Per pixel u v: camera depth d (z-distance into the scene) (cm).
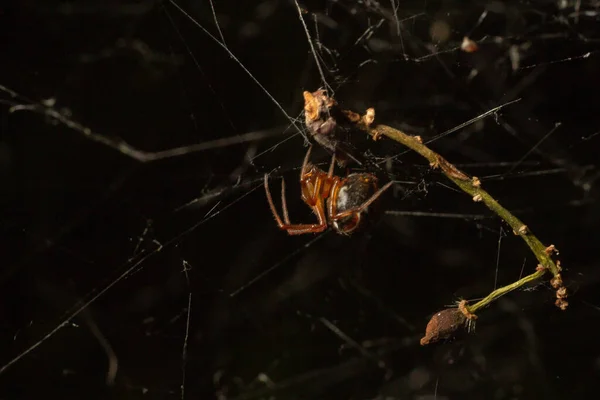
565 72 26
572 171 26
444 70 26
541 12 26
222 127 26
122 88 26
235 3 26
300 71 26
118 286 26
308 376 27
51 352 26
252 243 27
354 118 23
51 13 26
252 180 26
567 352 27
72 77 26
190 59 26
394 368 27
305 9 26
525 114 26
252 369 27
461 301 24
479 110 26
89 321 26
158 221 26
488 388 27
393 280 27
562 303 23
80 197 26
